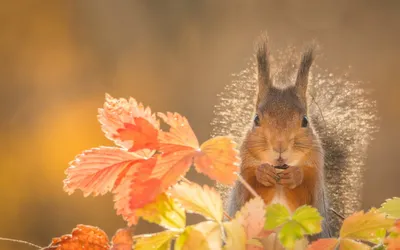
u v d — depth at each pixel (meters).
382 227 1.76
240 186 3.84
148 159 1.80
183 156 1.79
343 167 4.62
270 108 3.97
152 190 1.75
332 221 4.39
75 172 1.89
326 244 1.76
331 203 4.55
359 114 4.74
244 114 4.48
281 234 1.71
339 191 4.59
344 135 4.66
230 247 1.71
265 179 3.60
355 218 1.78
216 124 4.47
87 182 1.88
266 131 3.90
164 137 1.82
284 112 3.95
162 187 1.76
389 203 1.82
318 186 3.92
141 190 1.75
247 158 3.91
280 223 1.71
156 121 1.88
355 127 4.69
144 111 1.89
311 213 1.71
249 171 3.90
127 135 1.83
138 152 1.90
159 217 1.75
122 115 1.89
